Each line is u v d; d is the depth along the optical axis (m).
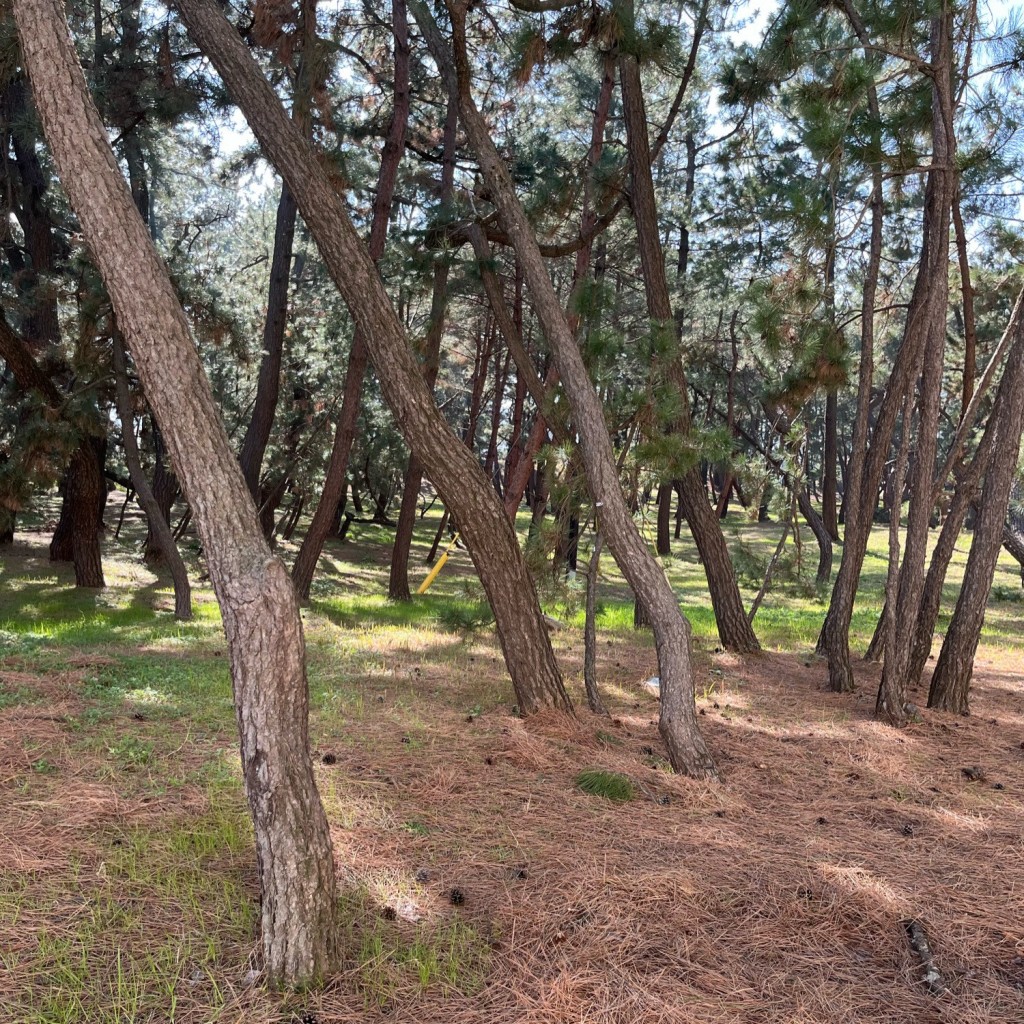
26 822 3.99
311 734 5.71
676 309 20.80
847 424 38.28
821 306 8.28
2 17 7.75
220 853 3.86
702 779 5.41
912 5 6.51
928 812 5.02
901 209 15.43
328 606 14.40
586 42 7.58
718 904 3.63
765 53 7.43
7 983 2.85
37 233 18.27
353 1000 2.90
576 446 7.20
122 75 15.00
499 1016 2.84
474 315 21.88
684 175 23.52
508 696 7.29
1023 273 10.89
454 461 6.32
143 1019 2.74
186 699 6.50
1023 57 7.35
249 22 12.30
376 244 14.48
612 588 20.08
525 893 3.63
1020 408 7.61
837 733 6.75
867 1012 2.98
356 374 14.66
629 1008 2.89
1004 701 8.52
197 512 3.06
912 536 7.50
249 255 26.22
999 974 3.26
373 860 3.86
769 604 18.30
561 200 9.48
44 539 20.92
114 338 13.09
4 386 17.61
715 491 36.84
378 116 17.39
